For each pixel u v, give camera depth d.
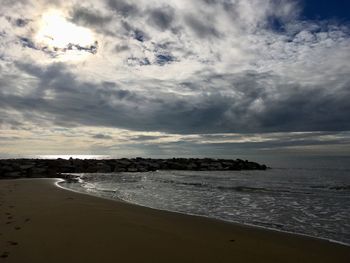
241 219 11.55
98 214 11.31
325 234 9.36
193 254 7.16
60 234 8.48
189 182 27.34
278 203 15.41
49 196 15.87
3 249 7.16
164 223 10.22
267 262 6.76
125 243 7.84
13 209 11.93
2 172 34.44
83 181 27.80
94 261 6.55
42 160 44.56
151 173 41.56
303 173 39.97
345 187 22.92
